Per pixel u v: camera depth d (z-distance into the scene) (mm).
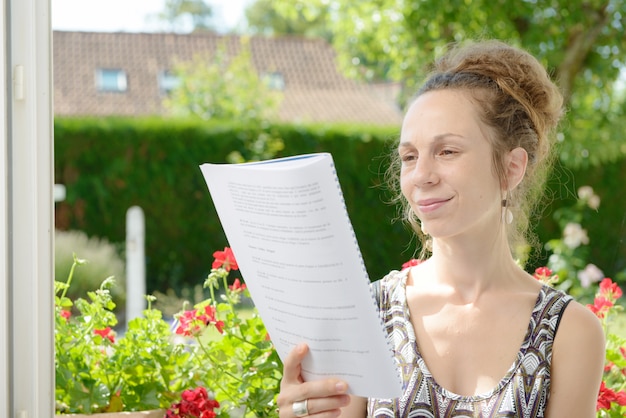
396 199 1999
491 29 7086
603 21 7586
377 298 1753
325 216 1266
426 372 1622
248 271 1501
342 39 8906
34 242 1829
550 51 7254
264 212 1361
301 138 10141
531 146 1653
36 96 1820
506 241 1688
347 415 1650
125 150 9844
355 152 9914
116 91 16672
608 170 9328
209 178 1455
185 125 9977
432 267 1746
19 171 1818
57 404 2297
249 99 12945
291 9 8750
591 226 9328
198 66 13500
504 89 1607
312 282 1351
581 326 1594
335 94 17984
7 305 1803
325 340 1408
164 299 9219
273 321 1503
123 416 2254
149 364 2395
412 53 7602
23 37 1809
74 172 9766
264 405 2377
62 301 2475
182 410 2244
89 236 9789
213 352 2480
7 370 1806
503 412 1558
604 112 8125
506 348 1608
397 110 17625
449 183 1541
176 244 9930
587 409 1582
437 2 7152
